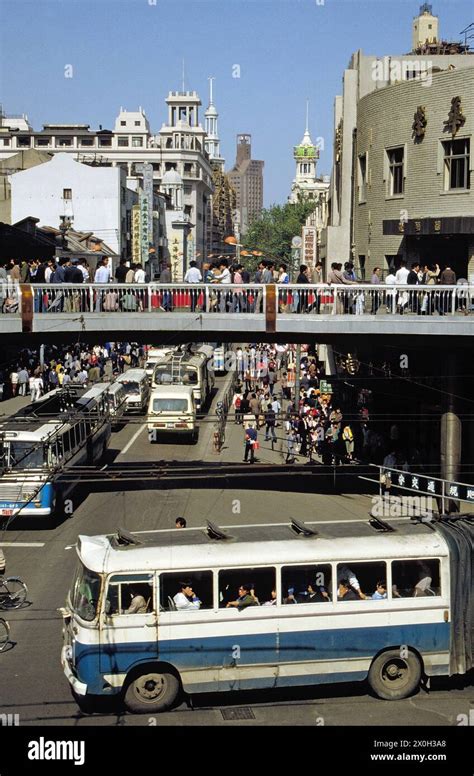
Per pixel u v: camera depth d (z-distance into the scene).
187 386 43.03
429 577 15.74
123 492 32.25
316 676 15.32
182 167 173.00
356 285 26.61
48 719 14.42
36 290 26.69
